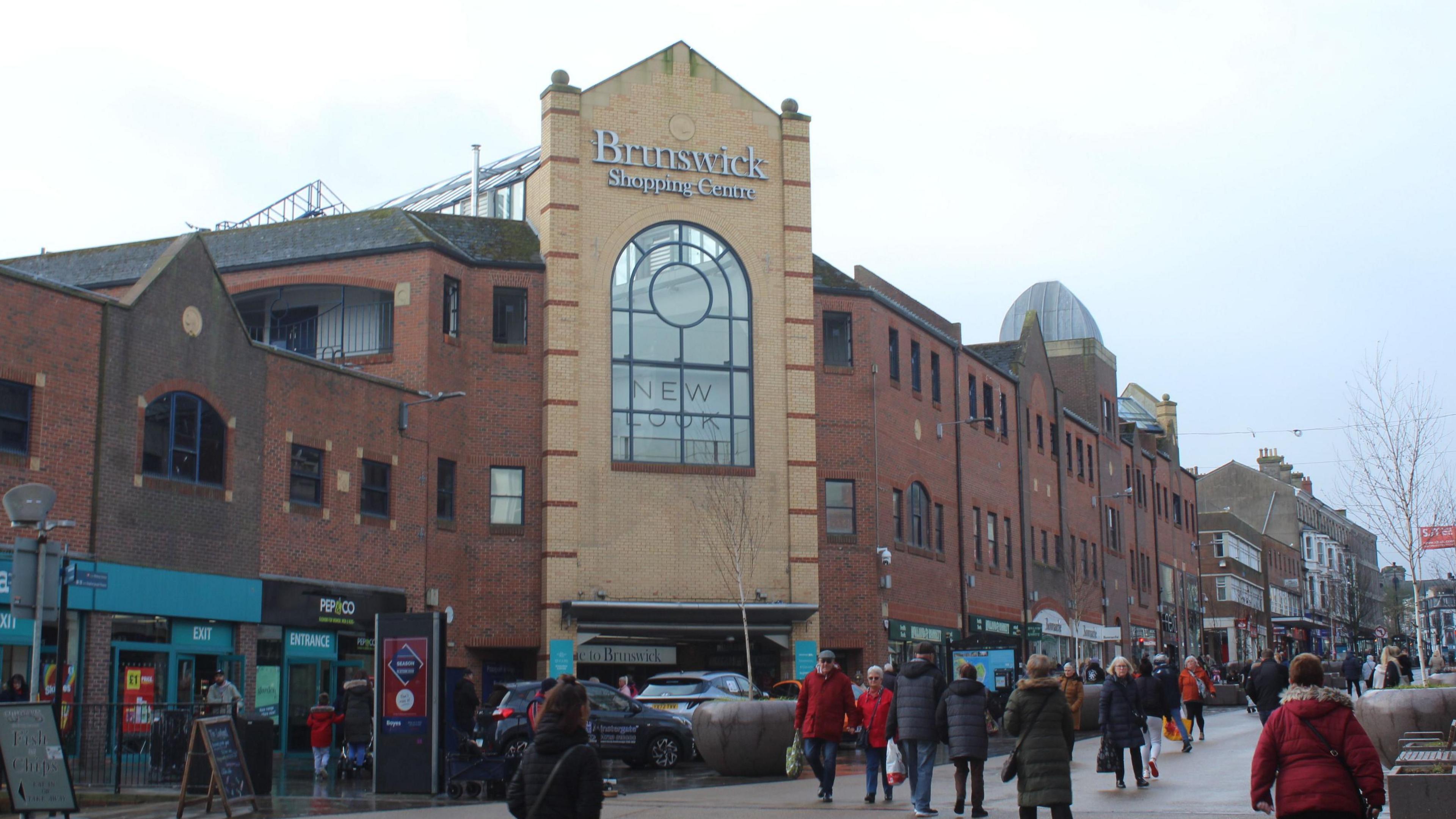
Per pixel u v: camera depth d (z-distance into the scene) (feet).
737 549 126.41
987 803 58.44
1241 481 400.67
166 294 93.81
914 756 53.72
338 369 108.88
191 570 93.91
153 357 92.32
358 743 82.74
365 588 109.91
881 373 142.92
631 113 130.62
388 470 113.80
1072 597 193.98
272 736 64.85
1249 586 329.52
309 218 136.05
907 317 151.02
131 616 89.45
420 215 129.90
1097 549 212.02
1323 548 421.18
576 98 128.98
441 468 120.88
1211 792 59.77
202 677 95.14
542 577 122.52
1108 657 213.46
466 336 124.47
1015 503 177.88
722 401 129.90
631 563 124.67
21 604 52.95
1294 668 32.89
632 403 127.24
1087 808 54.70
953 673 130.82
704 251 131.44
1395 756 62.44
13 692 74.02
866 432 138.92
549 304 125.59
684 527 126.62
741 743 73.92
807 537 129.90
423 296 120.67
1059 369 222.07
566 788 29.09
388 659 68.08
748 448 130.00
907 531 145.89
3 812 57.00
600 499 124.77
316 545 105.50
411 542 115.34
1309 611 399.44
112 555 87.76
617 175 129.29
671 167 131.03
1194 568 276.21
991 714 118.73
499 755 71.00
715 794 64.75
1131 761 74.84
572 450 123.95
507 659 123.65
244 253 128.26
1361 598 379.55
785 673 127.95
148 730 67.72
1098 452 218.18
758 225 133.08
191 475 95.04
